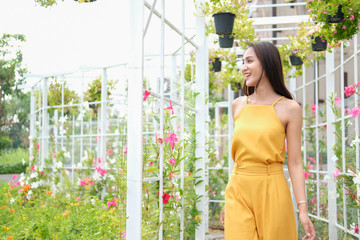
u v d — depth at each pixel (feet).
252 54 7.89
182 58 11.10
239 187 7.72
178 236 11.02
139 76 7.77
